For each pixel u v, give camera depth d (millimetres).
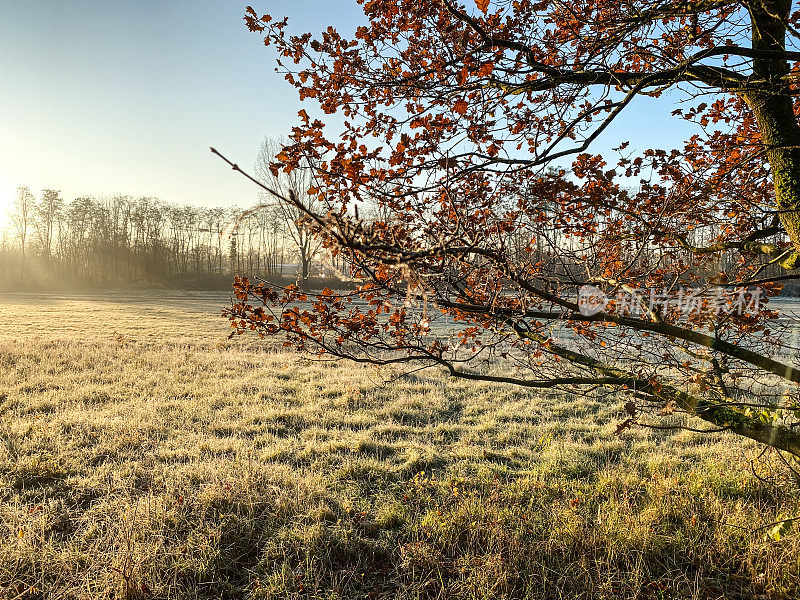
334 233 1740
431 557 4254
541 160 2729
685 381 3535
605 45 2668
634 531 4500
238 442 7039
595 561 4164
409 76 2758
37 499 5289
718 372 3369
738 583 4039
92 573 3967
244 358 14188
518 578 4047
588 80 2686
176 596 3762
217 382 11008
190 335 19625
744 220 3529
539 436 7617
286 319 3006
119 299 42094
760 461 5781
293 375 12086
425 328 2986
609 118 2719
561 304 2641
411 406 9500
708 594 3902
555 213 3141
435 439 7523
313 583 3986
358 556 4379
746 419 3066
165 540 4469
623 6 2709
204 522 4746
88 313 29062
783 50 2592
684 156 3469
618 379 3236
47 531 4648
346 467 6094
